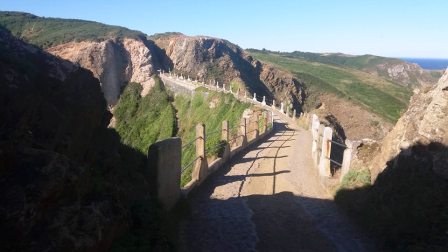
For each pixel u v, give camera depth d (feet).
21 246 12.71
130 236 17.57
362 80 348.38
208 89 156.97
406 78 510.99
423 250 20.34
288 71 313.73
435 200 22.99
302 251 23.53
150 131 163.43
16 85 17.43
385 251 22.98
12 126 16.06
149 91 212.02
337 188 34.60
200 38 281.33
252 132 63.31
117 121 200.34
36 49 22.58
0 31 21.54
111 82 229.66
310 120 83.41
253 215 29.30
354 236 25.86
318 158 44.45
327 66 410.52
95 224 14.97
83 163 18.54
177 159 27.58
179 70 268.62
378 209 26.91
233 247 23.62
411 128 29.43
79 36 239.30
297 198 34.09
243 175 40.91
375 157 34.17
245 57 311.88
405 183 26.18
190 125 146.41
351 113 243.60
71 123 20.07
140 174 24.80
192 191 33.91
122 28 284.41
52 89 20.42
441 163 24.84
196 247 23.30
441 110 26.86
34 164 14.30
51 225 13.62
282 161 48.70
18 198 13.15
